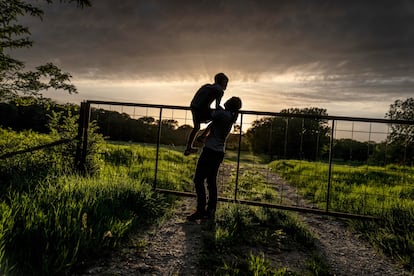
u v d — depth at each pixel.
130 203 3.84
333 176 9.02
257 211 4.30
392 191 6.24
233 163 15.50
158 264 2.56
